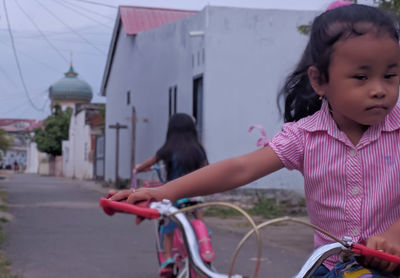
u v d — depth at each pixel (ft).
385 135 6.83
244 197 45.09
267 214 40.65
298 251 24.95
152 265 21.79
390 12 6.40
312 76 6.75
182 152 18.07
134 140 66.13
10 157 262.67
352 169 6.82
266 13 46.75
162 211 5.41
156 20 73.67
